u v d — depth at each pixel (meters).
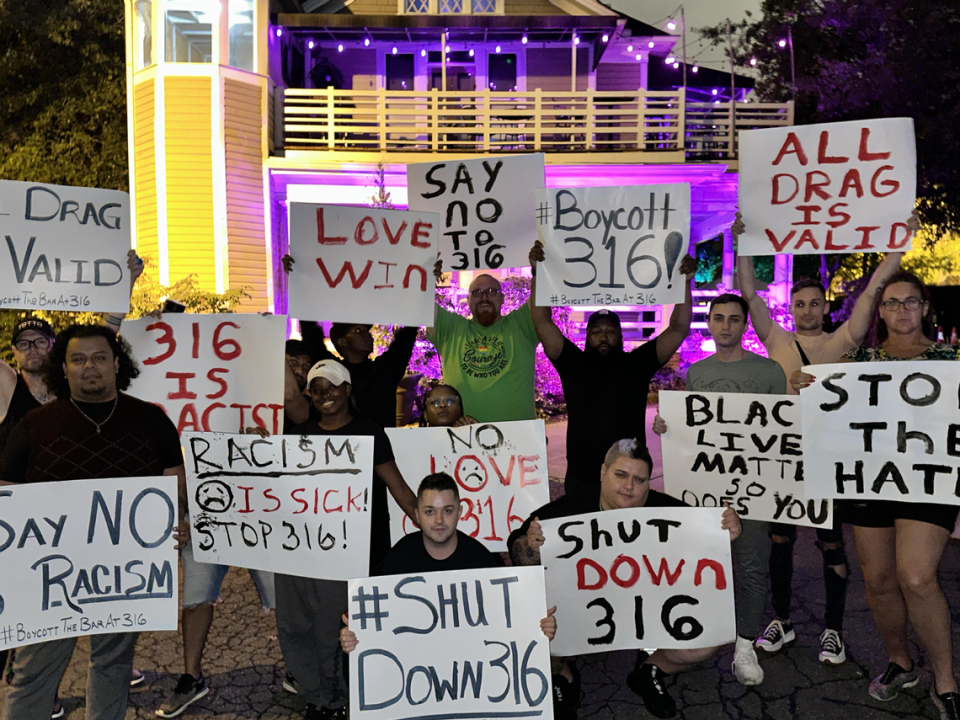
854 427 3.44
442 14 14.70
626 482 3.34
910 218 3.76
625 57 16.48
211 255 12.79
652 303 4.12
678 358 13.87
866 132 3.83
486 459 3.90
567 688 3.47
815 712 3.46
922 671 3.78
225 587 5.11
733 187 13.59
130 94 13.12
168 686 3.80
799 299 4.04
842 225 3.88
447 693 2.97
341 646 3.21
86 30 15.23
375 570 3.24
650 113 13.12
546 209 4.22
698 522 3.31
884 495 3.38
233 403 3.96
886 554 3.47
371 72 16.02
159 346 3.96
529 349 4.55
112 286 3.70
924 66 11.97
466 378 4.51
